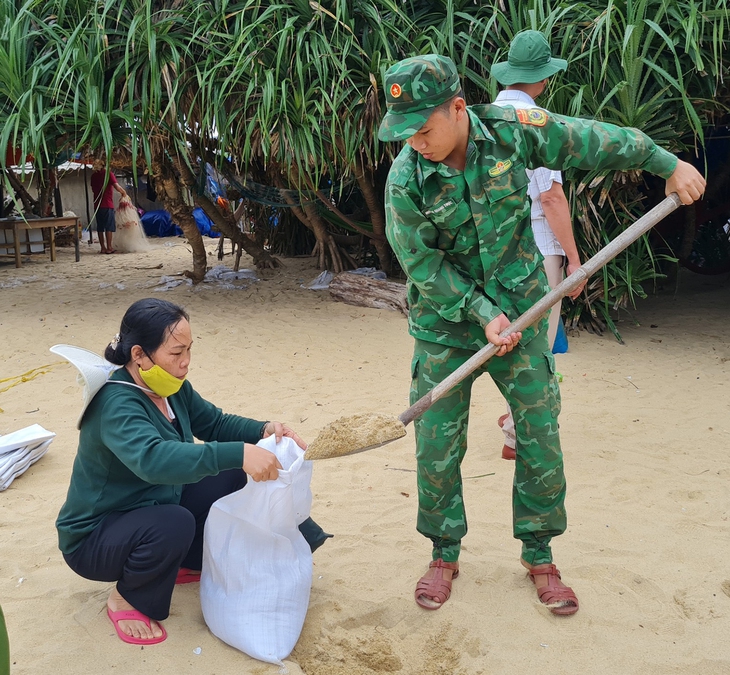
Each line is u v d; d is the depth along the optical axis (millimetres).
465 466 4066
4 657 1764
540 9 6016
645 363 5914
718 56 6105
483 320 2432
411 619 2664
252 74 6598
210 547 2549
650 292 8438
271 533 2521
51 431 4613
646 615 2684
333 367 5926
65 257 12070
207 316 7422
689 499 3611
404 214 2398
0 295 8633
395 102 2232
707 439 4359
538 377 2557
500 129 2369
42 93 6801
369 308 7695
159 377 2455
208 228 14805
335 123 6734
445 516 2744
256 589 2496
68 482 3879
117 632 2547
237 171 7578
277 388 5426
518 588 2840
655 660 2436
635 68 5863
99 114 6555
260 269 9492
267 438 2707
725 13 5695
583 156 2439
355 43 6500
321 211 8766
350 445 2422
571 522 3387
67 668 2393
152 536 2453
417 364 2672
